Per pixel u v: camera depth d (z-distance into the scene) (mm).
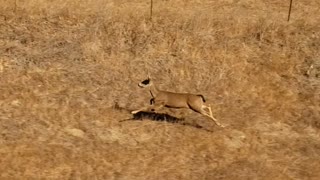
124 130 31172
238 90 36281
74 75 36969
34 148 28828
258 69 38719
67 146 29266
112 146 29531
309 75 38406
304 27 42562
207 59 39344
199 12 44125
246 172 27453
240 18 43531
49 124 31375
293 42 41250
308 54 40375
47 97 34281
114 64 38469
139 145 29766
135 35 40969
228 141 30391
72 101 34031
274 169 27938
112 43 40375
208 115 31078
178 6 46094
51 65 37844
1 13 42594
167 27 41594
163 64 38656
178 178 26766
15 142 29391
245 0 48781
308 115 34000
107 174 26766
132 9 44000
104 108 33594
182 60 39094
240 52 40125
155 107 31000
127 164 27781
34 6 43625
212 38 41000
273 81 37656
